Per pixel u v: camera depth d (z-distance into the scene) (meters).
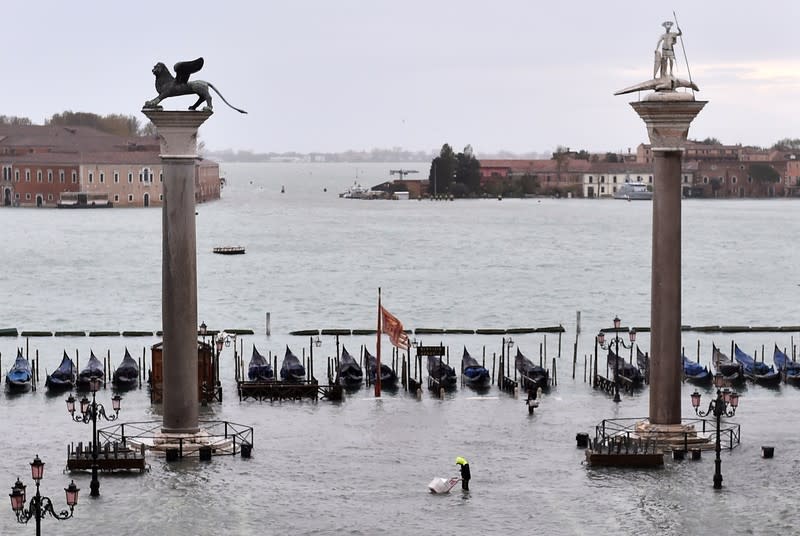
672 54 91.12
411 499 83.75
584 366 132.38
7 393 119.94
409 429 103.75
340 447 97.19
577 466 91.38
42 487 85.56
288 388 116.25
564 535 76.94
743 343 162.12
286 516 80.38
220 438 96.31
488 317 196.62
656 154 91.38
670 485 86.50
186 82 90.81
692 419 100.38
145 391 120.56
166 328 93.06
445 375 124.69
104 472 89.06
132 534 77.06
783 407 113.69
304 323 187.00
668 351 93.31
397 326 121.62
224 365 139.38
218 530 77.81
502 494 84.75
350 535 77.06
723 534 77.25
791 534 77.12
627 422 105.69
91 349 149.88
